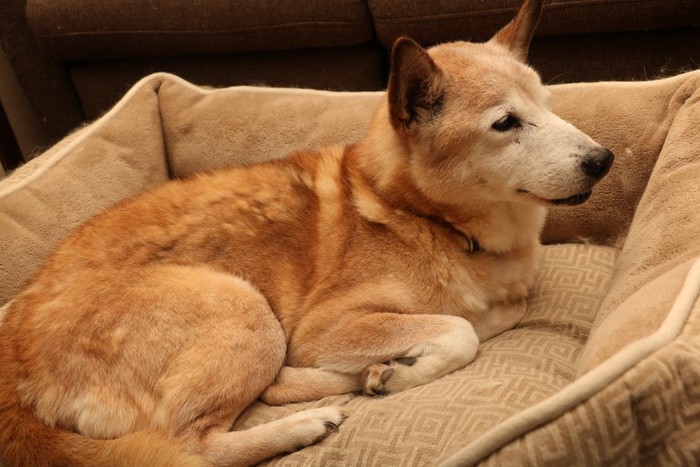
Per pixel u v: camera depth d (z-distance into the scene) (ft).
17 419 4.33
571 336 5.05
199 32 9.00
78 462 4.18
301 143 7.07
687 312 3.43
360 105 6.93
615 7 7.47
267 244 5.20
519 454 3.23
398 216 5.13
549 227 6.33
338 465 4.19
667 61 7.83
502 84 4.74
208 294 4.75
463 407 4.15
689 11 7.29
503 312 5.37
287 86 9.46
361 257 5.08
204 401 4.53
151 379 4.53
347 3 8.34
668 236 4.47
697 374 3.09
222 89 7.50
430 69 4.69
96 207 6.88
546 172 4.63
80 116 10.64
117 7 9.04
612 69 8.07
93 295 4.72
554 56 8.23
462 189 4.88
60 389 4.41
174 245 5.09
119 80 10.02
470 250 5.20
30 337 4.58
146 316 4.62
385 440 4.13
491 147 4.75
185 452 4.29
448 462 3.40
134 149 7.32
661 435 3.13
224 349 4.62
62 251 5.14
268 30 8.77
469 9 7.91
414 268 5.04
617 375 3.14
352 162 5.52
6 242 6.09
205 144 7.39
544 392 4.24
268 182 5.44
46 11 9.27
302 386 4.92
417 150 4.95
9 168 10.77
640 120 5.85
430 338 4.73
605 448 3.14
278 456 4.47
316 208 5.33
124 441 4.19
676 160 5.02
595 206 6.08
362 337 4.85
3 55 10.48
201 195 5.37
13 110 10.84
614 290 4.67
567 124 4.78
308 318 5.06
